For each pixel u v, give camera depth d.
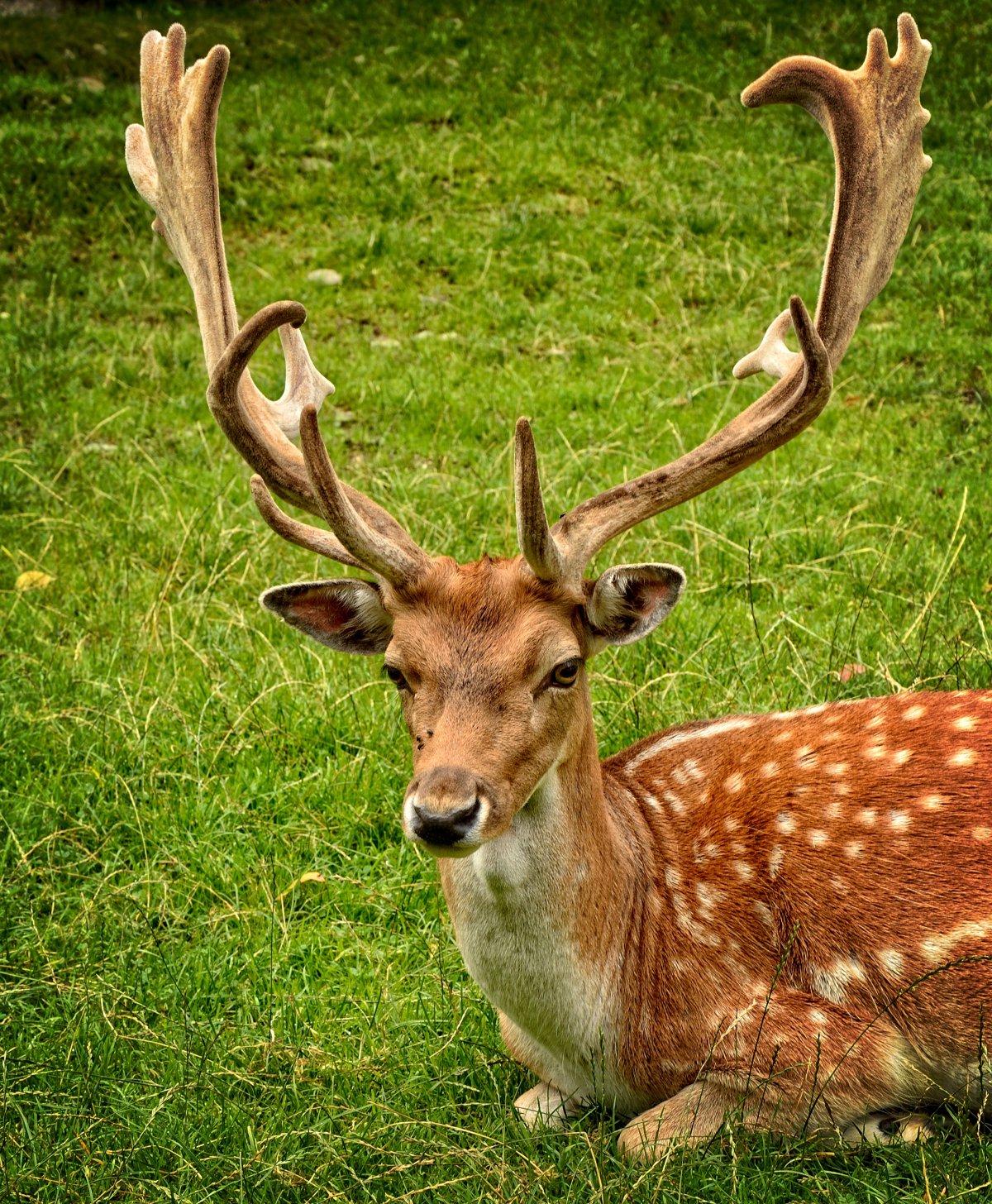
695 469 7.13
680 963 7.18
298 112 23.34
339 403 16.38
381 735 10.54
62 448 15.09
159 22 27.59
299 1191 6.78
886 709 7.82
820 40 25.81
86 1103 7.36
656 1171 6.55
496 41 26.42
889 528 12.82
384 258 19.61
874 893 7.09
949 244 19.39
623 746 10.03
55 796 10.00
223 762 10.47
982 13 26.70
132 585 12.70
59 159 21.31
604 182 21.52
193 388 16.64
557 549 6.47
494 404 16.09
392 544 6.65
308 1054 7.76
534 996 7.03
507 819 6.20
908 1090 7.06
